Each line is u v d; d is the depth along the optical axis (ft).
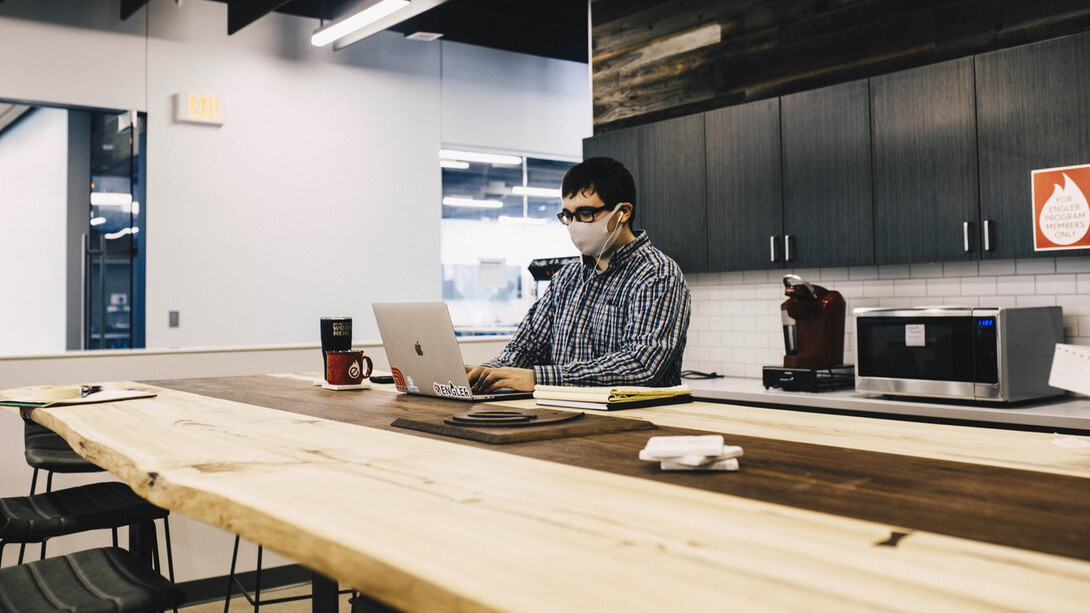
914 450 3.80
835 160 11.80
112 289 19.03
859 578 1.95
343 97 19.97
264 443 4.18
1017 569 2.01
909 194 11.03
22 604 4.47
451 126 21.70
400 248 20.76
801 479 3.16
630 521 2.51
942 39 11.18
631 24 15.34
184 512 3.12
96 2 16.85
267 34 18.90
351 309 20.02
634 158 14.56
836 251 11.81
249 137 18.63
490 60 22.40
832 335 11.50
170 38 17.69
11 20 16.03
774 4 13.09
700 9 14.17
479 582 1.94
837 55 12.35
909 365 10.14
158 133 17.52
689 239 13.71
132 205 17.65
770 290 13.61
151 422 5.12
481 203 22.67
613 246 7.58
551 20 20.71
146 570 5.09
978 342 9.42
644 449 3.57
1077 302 10.37
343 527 2.47
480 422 4.57
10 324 28.66
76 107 16.87
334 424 4.93
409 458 3.69
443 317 6.04
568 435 4.37
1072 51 9.54
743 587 1.88
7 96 16.01
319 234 19.57
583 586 1.90
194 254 17.90
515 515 2.60
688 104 14.37
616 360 6.63
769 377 11.73
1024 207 9.96
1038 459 3.54
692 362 14.80
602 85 15.90
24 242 26.94
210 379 8.68
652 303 6.96
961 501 2.76
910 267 11.98
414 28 19.01
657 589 1.88
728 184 13.12
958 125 10.54
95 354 10.34
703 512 2.62
